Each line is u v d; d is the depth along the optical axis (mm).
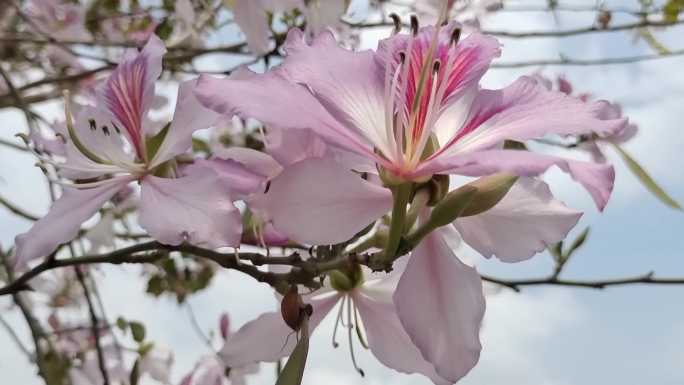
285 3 714
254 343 477
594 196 364
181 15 973
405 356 472
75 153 506
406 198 395
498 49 421
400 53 414
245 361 477
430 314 406
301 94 393
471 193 392
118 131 499
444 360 403
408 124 402
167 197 447
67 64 1056
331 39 417
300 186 405
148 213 442
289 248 483
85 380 889
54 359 843
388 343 475
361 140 397
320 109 395
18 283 544
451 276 410
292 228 406
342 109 398
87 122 500
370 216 409
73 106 956
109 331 930
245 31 710
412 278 408
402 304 405
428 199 403
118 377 918
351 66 410
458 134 408
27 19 982
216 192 436
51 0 1068
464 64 418
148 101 479
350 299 484
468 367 403
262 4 709
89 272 891
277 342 478
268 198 407
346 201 407
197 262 1027
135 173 470
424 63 412
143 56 489
